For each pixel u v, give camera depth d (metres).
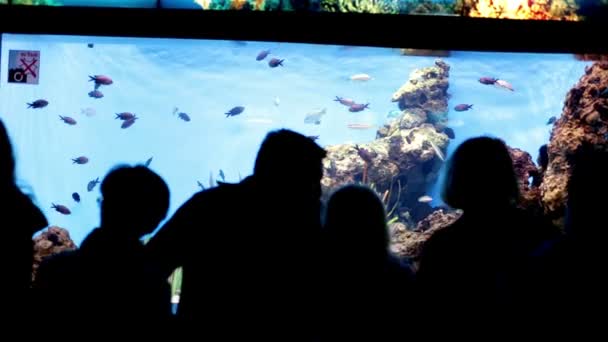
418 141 8.42
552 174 6.07
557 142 6.10
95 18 4.34
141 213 2.51
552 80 8.67
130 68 10.23
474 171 2.67
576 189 2.46
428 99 8.90
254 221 2.63
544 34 4.25
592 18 4.21
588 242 2.42
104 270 2.47
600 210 2.38
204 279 2.62
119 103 10.28
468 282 2.64
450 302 2.65
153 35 4.39
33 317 2.53
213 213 2.63
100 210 2.58
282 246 2.63
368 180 8.18
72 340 2.49
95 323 2.47
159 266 2.61
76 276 2.47
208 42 6.91
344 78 10.17
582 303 2.44
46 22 4.37
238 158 10.57
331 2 4.23
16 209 2.78
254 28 4.31
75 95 9.78
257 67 10.29
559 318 2.48
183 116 9.80
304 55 10.16
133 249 2.53
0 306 2.62
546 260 2.51
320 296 2.64
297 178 2.66
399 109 9.19
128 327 2.49
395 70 10.02
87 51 9.77
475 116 9.07
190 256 2.65
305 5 4.24
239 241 2.62
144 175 2.53
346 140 10.27
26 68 5.39
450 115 9.12
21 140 9.05
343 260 2.63
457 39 4.28
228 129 10.54
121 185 2.48
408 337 2.65
